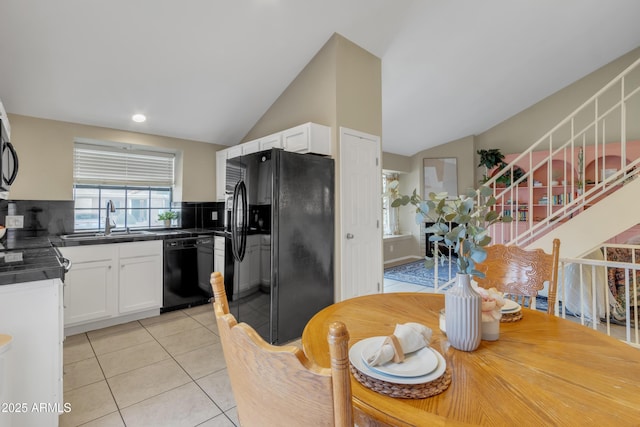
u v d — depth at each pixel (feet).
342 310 4.39
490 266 5.47
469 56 11.90
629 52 14.42
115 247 9.50
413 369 2.56
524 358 2.92
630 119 14.49
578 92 15.90
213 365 7.21
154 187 12.91
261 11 8.07
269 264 7.88
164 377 6.69
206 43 8.61
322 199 8.95
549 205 10.32
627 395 2.30
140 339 8.58
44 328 4.64
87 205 11.21
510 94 15.71
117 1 7.09
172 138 12.44
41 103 9.19
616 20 11.59
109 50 8.14
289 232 8.14
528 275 5.20
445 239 3.25
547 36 11.67
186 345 8.23
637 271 10.10
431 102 15.03
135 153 12.15
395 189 3.60
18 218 9.39
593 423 2.01
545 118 16.98
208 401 5.89
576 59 13.94
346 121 9.66
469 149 19.83
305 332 3.61
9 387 4.38
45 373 4.64
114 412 5.55
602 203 8.55
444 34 10.49
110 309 9.38
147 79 9.33
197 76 9.67
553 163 16.63
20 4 6.66
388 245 19.89
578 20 11.13
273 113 11.68
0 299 4.35
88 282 9.00
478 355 2.99
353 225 9.80
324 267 8.98
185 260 11.07
